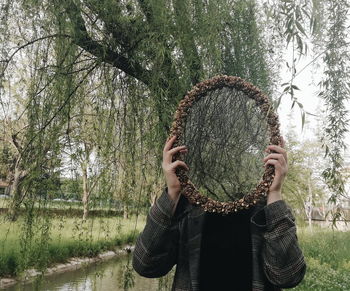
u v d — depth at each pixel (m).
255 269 1.42
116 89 4.28
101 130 4.14
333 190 3.39
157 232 1.53
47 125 3.91
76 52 4.04
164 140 3.80
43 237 4.06
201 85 1.64
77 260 10.16
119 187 4.24
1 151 4.36
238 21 4.10
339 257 10.67
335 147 3.32
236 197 1.55
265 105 1.58
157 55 3.66
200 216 1.53
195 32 3.76
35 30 3.95
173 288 1.56
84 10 4.05
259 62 4.08
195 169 1.58
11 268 7.48
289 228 1.40
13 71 4.18
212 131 1.61
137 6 3.90
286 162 1.49
